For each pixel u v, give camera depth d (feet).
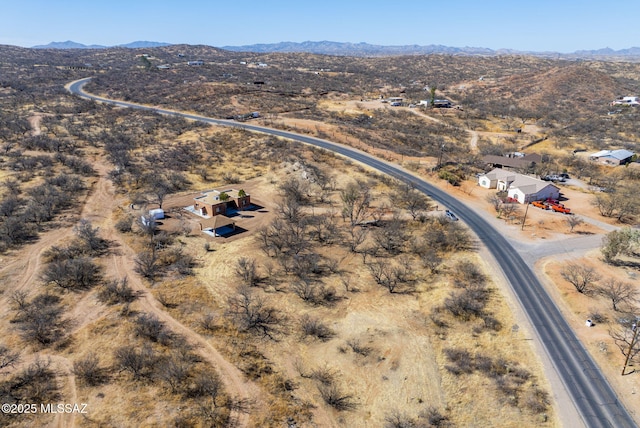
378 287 150.92
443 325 131.03
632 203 227.20
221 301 139.13
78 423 90.43
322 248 177.37
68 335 118.62
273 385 105.60
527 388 106.83
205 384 101.09
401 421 96.43
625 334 124.77
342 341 123.34
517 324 131.44
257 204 222.28
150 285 144.97
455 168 284.00
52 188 214.07
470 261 168.66
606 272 159.12
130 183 237.04
